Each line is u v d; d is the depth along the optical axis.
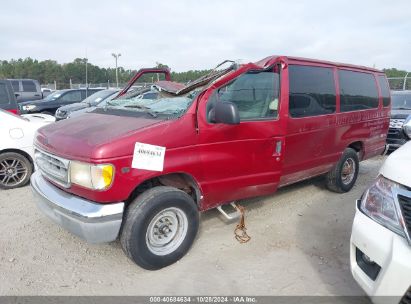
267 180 4.09
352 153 5.48
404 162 2.38
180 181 3.58
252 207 4.98
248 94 3.83
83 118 3.90
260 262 3.53
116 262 3.53
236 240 3.98
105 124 3.45
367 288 2.37
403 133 8.08
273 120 3.98
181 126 3.30
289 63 4.25
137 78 5.29
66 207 3.10
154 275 3.31
